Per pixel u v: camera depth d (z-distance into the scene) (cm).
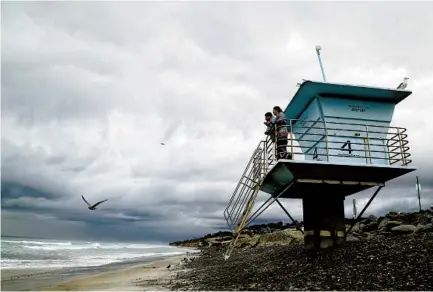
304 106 1603
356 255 1320
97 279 1877
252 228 6388
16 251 4847
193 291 1211
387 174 1416
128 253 5825
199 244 8969
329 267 1234
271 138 1455
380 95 1511
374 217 3200
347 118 1496
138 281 1720
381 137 1501
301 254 1633
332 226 1533
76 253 5175
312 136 1526
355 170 1378
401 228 2077
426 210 2819
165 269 2416
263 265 1658
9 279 1927
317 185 1433
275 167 1353
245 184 1580
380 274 1028
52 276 2081
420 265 1037
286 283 1108
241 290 1109
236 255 2881
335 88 1472
